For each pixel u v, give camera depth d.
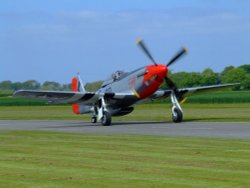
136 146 32.97
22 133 46.28
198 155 27.88
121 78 63.09
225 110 91.88
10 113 101.56
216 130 46.47
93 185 19.81
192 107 108.19
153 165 24.41
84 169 23.42
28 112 105.38
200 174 21.89
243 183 19.89
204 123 57.56
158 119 71.19
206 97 140.75
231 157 26.92
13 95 58.25
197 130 46.88
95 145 33.88
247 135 40.91
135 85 60.66
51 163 25.33
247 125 52.62
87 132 47.44
